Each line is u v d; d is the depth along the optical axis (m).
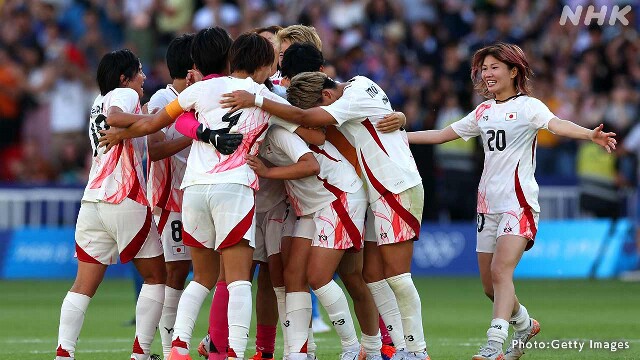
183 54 28.12
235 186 25.22
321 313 46.91
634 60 74.81
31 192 66.25
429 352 32.47
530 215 27.94
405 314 27.44
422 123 70.69
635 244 67.31
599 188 68.94
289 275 27.16
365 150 27.09
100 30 80.44
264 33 31.81
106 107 26.47
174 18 78.56
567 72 75.31
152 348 33.75
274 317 28.81
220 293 26.73
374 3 78.25
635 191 68.06
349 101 26.66
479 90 29.36
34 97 75.06
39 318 44.09
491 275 28.08
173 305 28.05
